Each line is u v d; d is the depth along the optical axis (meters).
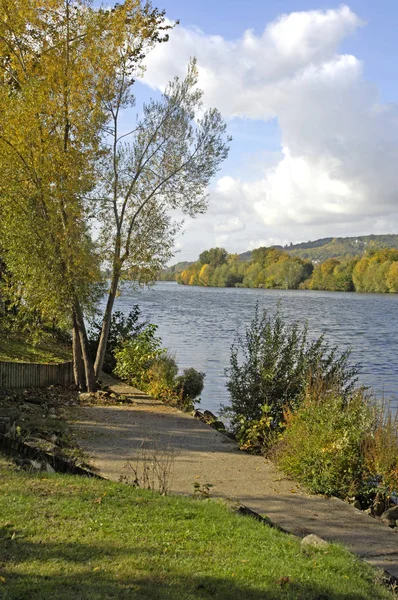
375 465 9.77
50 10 15.73
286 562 6.01
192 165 17.22
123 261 17.23
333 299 113.69
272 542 6.59
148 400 16.27
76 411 14.06
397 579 6.23
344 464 9.71
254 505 8.44
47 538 5.96
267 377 13.41
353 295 136.25
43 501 7.15
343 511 8.51
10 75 16.31
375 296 130.50
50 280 15.66
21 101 15.21
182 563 5.65
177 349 34.88
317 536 7.12
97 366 17.25
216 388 23.27
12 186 15.41
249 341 14.53
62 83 15.62
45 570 5.18
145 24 16.16
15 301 17.19
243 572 5.60
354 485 9.58
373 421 10.86
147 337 20.16
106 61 15.99
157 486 8.76
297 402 12.55
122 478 8.75
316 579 5.67
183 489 8.77
